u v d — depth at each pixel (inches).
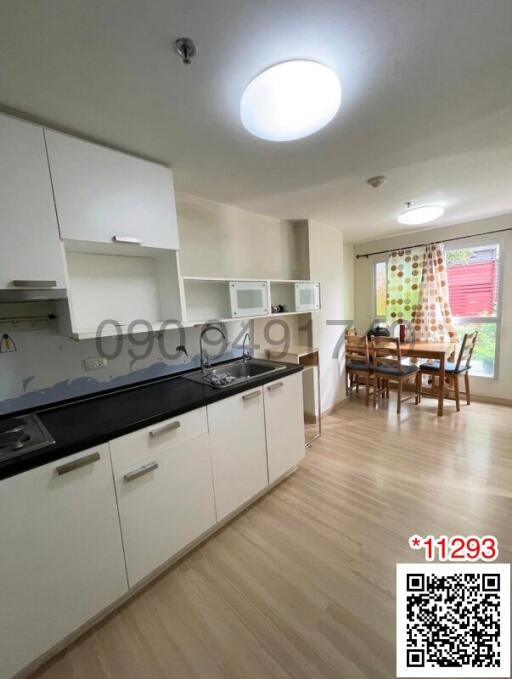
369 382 164.6
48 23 32.8
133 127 53.2
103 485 50.3
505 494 79.7
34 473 43.3
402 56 40.3
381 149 65.9
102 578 51.2
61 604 47.0
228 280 85.0
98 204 55.9
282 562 63.0
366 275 180.1
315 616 52.0
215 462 68.4
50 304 62.8
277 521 74.6
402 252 162.2
